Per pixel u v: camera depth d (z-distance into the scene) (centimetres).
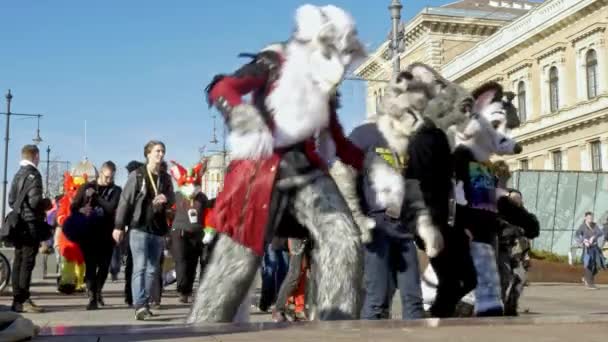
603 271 1656
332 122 377
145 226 652
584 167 3466
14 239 712
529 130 3878
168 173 679
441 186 422
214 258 337
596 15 3359
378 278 409
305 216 338
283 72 350
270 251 724
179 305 859
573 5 3459
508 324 270
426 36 4700
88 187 785
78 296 971
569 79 3584
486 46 4269
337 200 340
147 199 654
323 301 323
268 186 333
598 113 3303
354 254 327
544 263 1633
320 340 221
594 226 1526
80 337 231
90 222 777
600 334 243
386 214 407
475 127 446
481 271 437
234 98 330
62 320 659
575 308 868
